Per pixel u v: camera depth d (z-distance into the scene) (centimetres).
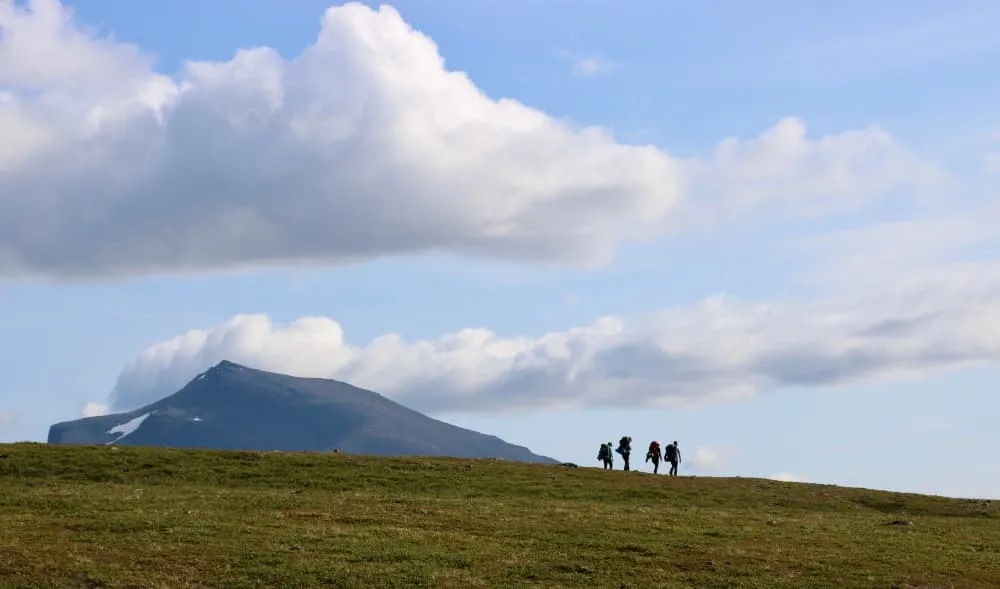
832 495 6925
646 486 6875
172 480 6450
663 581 4316
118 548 4431
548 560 4556
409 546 4656
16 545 4366
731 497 6688
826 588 4297
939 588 4356
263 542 4603
